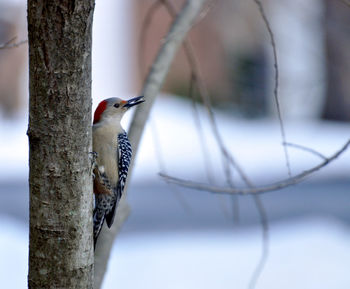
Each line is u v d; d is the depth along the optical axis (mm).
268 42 18125
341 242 12062
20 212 14508
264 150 17906
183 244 12625
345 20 17656
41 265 4441
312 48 17953
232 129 19359
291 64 18609
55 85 4094
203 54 20484
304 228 13367
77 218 4414
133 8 21047
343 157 17891
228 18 19328
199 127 7359
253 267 11109
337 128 19891
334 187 16719
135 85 21328
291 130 19469
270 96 20141
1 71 19031
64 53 4004
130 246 12641
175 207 15383
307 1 17891
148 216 14977
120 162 6973
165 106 20031
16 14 17328
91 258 4586
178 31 7262
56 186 4324
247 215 15141
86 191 4441
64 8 3842
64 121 4207
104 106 7297
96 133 7008
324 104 20406
